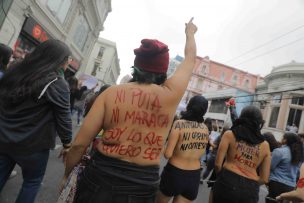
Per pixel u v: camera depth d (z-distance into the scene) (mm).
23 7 11617
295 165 3943
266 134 5004
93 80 22531
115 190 1335
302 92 22047
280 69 24203
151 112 1450
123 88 1478
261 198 7137
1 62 3131
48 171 4426
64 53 2127
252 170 2652
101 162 1392
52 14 14664
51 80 1979
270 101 24641
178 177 2717
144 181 1384
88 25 22344
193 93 55312
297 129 21641
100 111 1462
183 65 1602
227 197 2588
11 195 3164
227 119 29953
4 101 1944
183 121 2844
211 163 7281
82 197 1394
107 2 25047
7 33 11102
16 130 1923
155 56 1482
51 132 2076
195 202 5230
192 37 1710
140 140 1423
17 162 1965
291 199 1816
